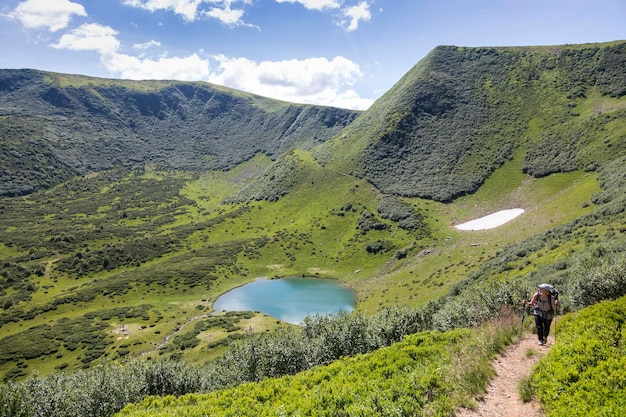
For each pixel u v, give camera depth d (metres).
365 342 34.16
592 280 27.80
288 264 159.88
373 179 198.25
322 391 16.23
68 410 28.45
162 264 165.25
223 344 86.00
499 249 101.81
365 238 160.62
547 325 17.27
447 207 161.88
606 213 74.12
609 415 9.75
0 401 26.31
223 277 151.75
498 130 190.25
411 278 115.69
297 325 100.75
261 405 17.00
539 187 146.25
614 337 14.89
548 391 11.55
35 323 116.69
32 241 193.38
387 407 12.64
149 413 18.78
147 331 104.19
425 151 199.88
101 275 161.75
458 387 13.31
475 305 32.28
